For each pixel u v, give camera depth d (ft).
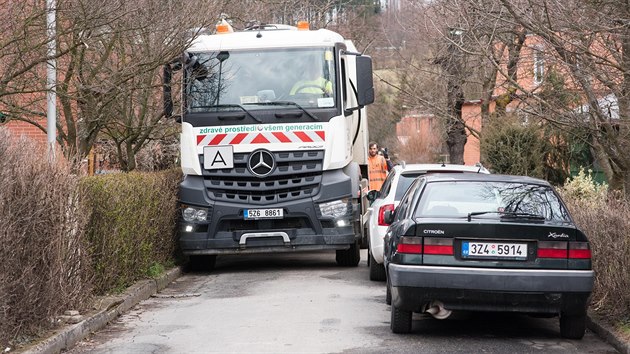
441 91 158.61
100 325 61.77
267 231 94.89
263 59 96.99
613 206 63.57
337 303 71.61
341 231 95.14
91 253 66.59
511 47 106.42
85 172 68.90
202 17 94.12
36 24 74.18
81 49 87.51
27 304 51.75
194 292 81.35
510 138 152.97
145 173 85.92
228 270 100.68
